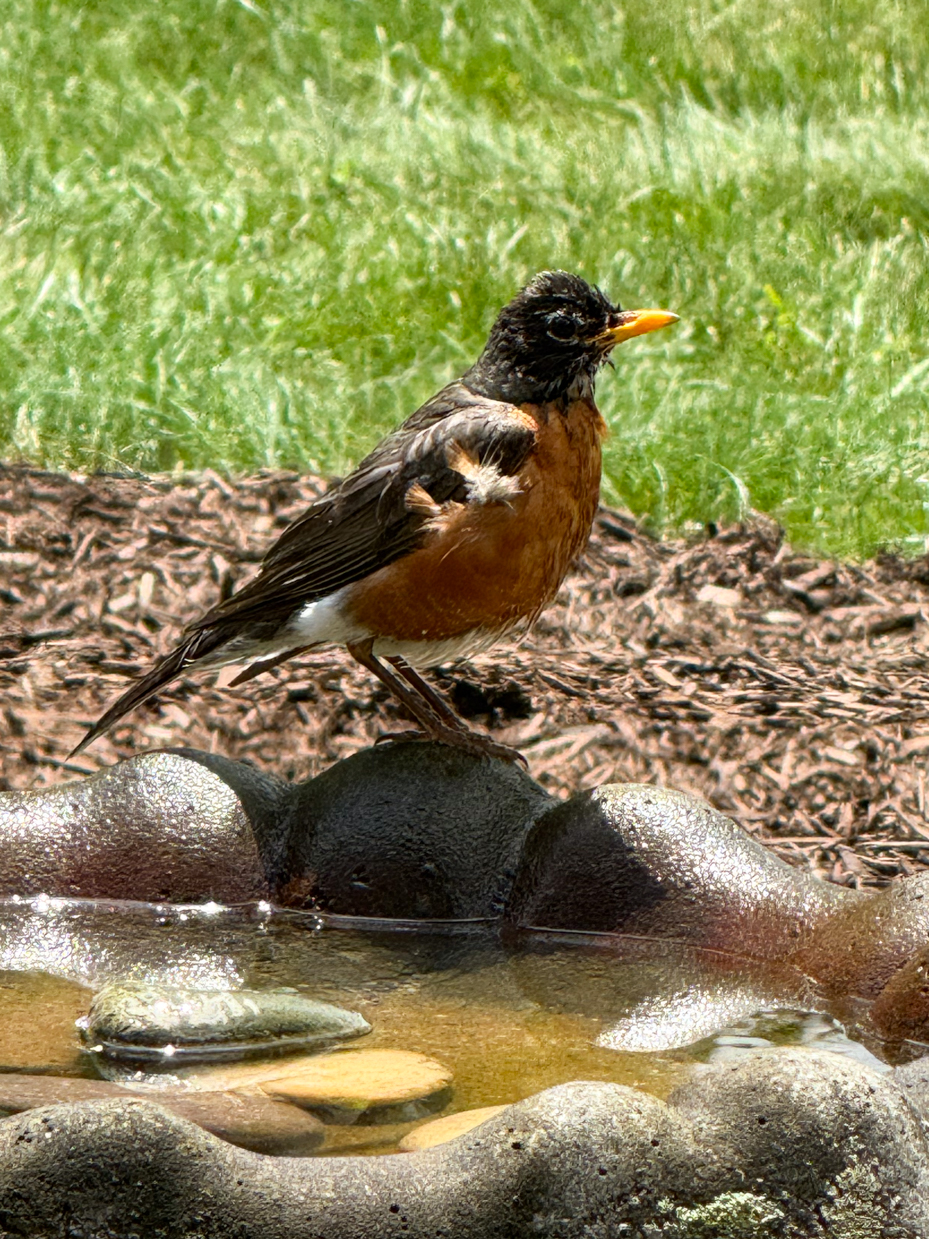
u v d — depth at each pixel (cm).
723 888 802
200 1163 481
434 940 814
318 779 872
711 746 1048
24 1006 725
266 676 1122
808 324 1756
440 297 1728
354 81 2230
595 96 2283
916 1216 508
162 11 2283
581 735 1056
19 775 988
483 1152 493
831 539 1388
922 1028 692
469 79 2284
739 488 1409
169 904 838
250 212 1847
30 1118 486
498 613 890
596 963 785
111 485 1366
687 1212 498
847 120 2283
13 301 1584
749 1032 710
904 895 751
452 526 864
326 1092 635
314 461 1448
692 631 1238
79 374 1484
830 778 1017
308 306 1677
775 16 2520
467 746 873
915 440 1540
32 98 2034
